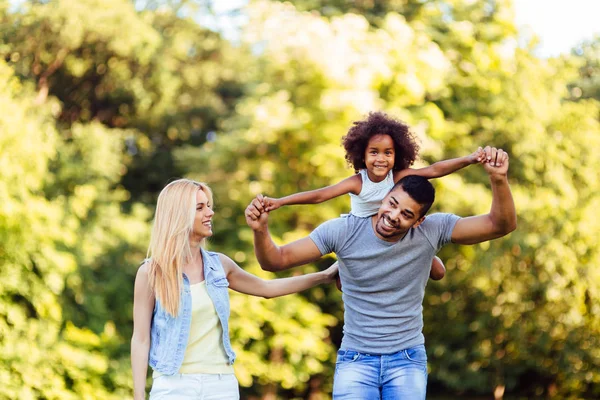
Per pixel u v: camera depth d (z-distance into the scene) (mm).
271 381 12516
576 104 13594
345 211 11797
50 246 10562
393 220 3480
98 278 12727
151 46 16875
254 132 11641
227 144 12086
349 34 11414
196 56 18766
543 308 12859
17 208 10117
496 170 3422
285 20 11523
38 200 10578
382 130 3631
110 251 13156
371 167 3631
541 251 12328
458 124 12625
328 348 12633
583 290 12523
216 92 18969
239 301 11773
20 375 9922
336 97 11086
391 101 11688
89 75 17359
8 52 16062
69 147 14125
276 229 11883
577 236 12484
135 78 17359
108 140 14172
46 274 10484
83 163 13750
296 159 11898
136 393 3373
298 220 12031
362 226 3652
